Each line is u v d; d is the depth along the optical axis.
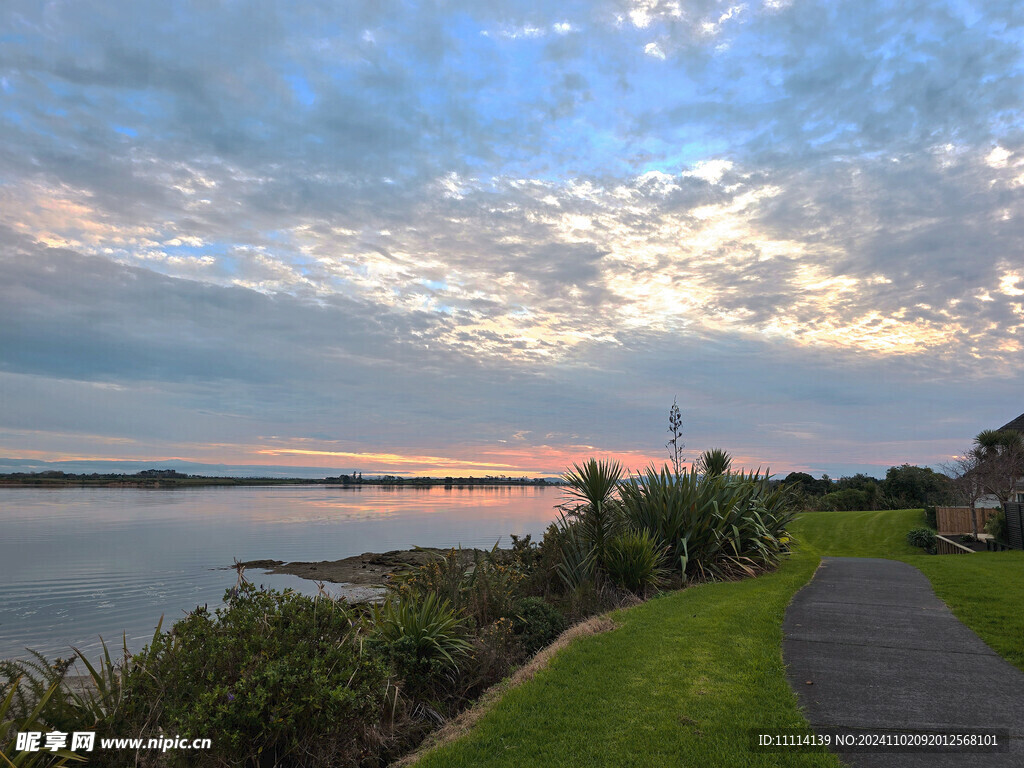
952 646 6.48
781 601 8.73
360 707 5.00
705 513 12.66
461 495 109.62
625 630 7.42
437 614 7.10
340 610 6.23
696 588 10.67
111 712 4.57
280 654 5.11
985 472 23.86
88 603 15.62
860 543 25.91
